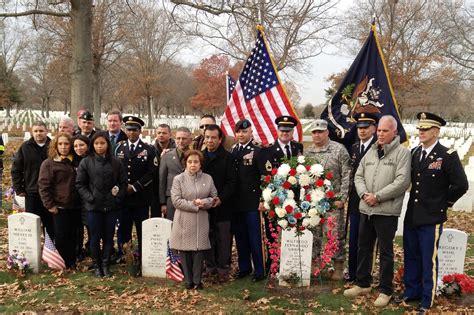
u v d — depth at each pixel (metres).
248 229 6.00
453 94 43.44
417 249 5.23
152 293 5.54
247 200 5.95
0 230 8.32
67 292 5.55
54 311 5.00
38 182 6.16
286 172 5.23
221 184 5.95
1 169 9.96
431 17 30.47
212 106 48.81
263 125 7.20
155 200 6.73
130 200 6.53
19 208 8.39
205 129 5.99
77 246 6.87
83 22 13.30
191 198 5.64
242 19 15.39
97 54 27.58
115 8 26.81
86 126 7.08
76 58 13.34
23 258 6.12
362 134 5.73
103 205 5.97
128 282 5.91
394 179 5.09
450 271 5.55
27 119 43.75
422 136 5.06
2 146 9.87
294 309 5.09
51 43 28.47
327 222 5.74
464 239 5.48
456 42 32.22
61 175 6.16
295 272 5.73
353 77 6.75
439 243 5.53
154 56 37.47
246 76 7.38
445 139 27.56
